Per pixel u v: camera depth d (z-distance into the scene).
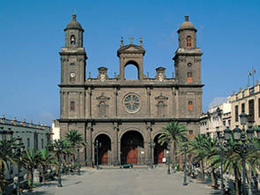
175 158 88.38
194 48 94.44
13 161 38.25
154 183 57.25
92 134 92.19
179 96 93.50
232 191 43.59
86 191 49.19
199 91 93.50
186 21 96.50
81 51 92.62
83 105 92.12
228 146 36.19
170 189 49.69
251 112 55.47
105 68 94.56
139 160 96.38
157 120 92.81
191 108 93.44
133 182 59.16
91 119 91.25
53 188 52.94
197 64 94.19
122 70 94.44
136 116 93.69
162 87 94.56
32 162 52.97
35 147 86.81
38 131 90.69
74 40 93.50
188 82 93.75
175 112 93.44
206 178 62.12
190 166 70.06
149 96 94.12
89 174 75.50
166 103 94.12
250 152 34.62
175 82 95.12
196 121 92.62
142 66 94.81
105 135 95.69
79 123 91.38
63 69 92.44
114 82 94.31
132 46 94.94
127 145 96.88
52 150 69.44
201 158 53.22
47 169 75.50
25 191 49.59
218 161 41.50
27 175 62.34
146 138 92.69
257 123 53.00
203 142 55.22
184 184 54.03
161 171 79.81
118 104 93.81
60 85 91.69
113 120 92.00
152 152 91.12
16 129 72.12
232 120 64.19
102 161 95.38
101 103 93.38
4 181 38.53
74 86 92.19
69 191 49.44
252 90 55.75
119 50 94.44
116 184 56.84
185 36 94.69
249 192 33.78
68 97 92.19
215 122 79.38
